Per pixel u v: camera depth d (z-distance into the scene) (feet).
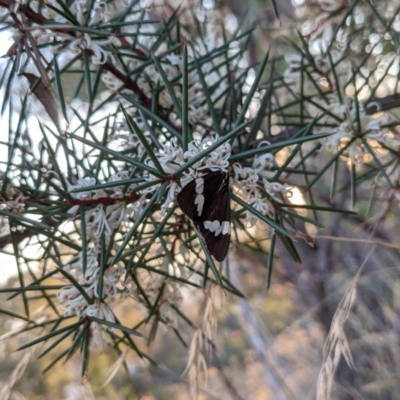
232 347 3.48
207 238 0.77
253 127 0.94
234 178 0.90
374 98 1.12
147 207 0.78
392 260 1.93
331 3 1.20
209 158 0.80
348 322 2.00
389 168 1.17
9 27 0.87
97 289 0.91
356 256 2.05
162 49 1.23
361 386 1.93
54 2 0.93
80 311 0.91
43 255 0.97
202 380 1.70
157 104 1.00
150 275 1.04
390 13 1.34
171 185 0.79
